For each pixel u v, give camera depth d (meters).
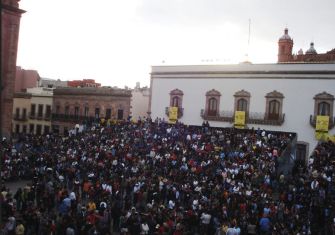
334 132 42.28
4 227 18.39
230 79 49.47
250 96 47.88
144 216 20.48
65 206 22.23
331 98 42.72
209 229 21.53
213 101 50.72
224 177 29.77
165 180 28.03
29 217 19.05
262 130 44.09
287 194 25.84
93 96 64.06
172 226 19.91
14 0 46.06
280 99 45.78
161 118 54.72
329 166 31.39
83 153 37.25
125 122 51.19
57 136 47.72
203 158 34.84
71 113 66.44
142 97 62.88
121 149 38.47
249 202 23.66
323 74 43.25
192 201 24.61
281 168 35.88
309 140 43.75
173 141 40.97
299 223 20.98
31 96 70.56
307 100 44.16
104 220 20.48
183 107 52.97
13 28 46.22
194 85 52.25
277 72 46.03
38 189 25.48
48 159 34.47
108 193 24.27
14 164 34.16
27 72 80.31
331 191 26.69
